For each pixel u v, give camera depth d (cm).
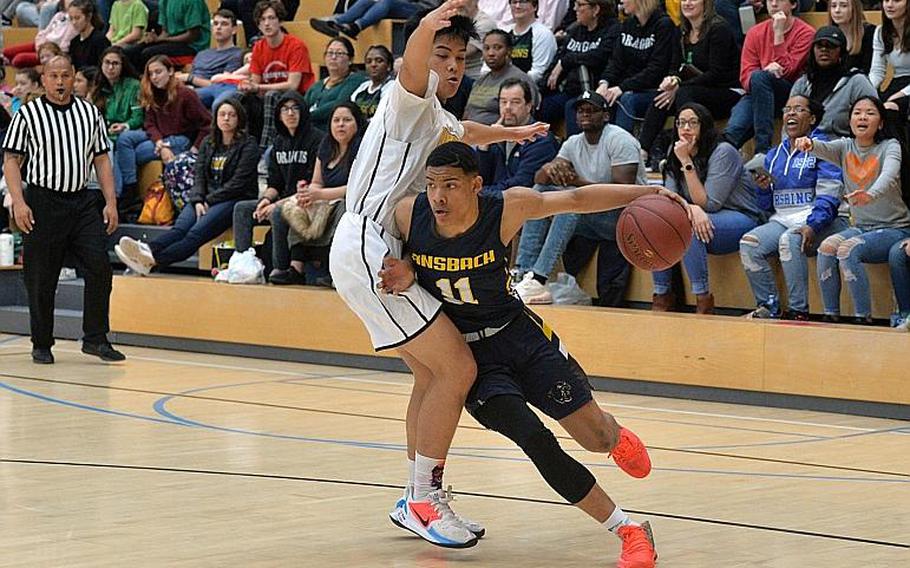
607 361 938
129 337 1170
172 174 1241
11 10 1661
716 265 998
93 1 1451
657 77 1090
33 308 1016
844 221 927
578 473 448
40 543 472
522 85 1016
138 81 1349
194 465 630
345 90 1217
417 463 477
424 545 482
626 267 1020
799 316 915
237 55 1389
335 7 1406
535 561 461
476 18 1212
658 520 527
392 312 470
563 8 1228
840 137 972
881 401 834
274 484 588
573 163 989
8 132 990
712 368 895
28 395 863
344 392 902
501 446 696
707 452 695
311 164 1138
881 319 941
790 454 692
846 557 466
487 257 457
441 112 488
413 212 465
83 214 1012
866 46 1033
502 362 473
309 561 455
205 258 1222
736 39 1112
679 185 971
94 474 604
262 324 1091
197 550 466
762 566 452
